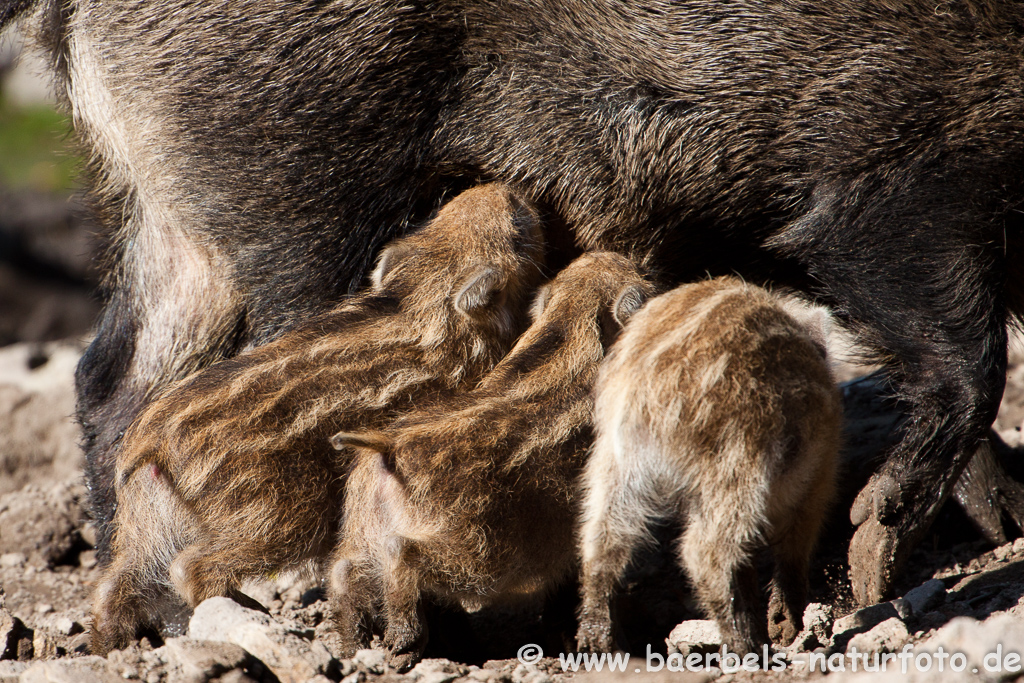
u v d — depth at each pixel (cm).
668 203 1791
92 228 2062
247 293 1861
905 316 1689
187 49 1759
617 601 1527
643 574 1864
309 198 1784
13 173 6544
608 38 1719
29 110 7038
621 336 1533
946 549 1909
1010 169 1605
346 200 1791
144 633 1585
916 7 1617
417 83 1750
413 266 1728
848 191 1672
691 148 1741
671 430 1383
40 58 1961
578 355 1603
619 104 1733
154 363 1922
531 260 1792
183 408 1577
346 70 1734
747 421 1365
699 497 1382
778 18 1670
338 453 1581
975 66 1599
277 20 1731
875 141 1639
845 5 1642
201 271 1873
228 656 1323
